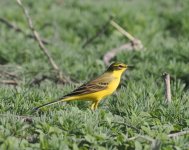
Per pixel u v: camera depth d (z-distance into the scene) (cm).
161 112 1159
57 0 2697
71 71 1678
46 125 1040
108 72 1324
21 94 1248
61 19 2378
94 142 975
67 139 988
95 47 2083
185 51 1802
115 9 2456
